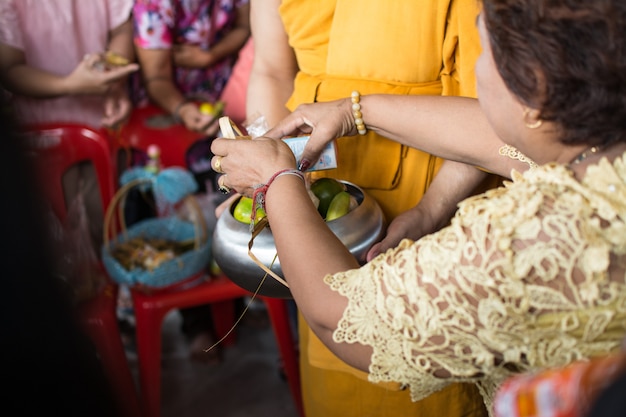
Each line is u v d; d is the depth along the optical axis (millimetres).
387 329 913
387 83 1395
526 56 802
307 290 975
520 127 885
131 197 2557
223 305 2561
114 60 2438
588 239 805
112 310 2094
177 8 2564
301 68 1514
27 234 516
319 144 1280
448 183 1407
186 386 2490
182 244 2293
